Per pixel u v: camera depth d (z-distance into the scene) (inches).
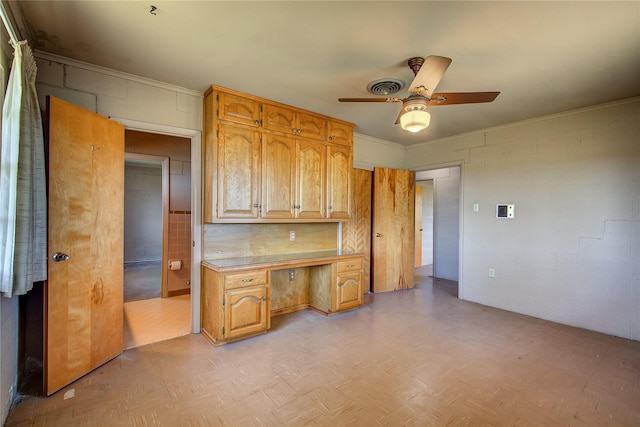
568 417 74.1
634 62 94.7
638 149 120.8
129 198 297.6
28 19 77.1
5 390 70.8
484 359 102.8
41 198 75.9
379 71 103.1
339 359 101.8
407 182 202.4
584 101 126.3
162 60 97.7
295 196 136.6
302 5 70.7
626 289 122.7
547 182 144.1
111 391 82.3
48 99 78.2
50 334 79.6
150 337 118.4
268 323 122.0
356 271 153.1
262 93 121.9
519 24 76.7
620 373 94.7
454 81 108.8
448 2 68.9
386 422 71.6
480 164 168.9
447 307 160.1
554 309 140.9
